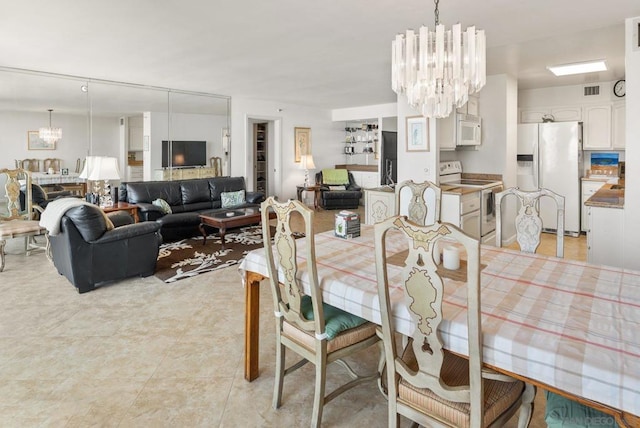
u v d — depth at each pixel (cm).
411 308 124
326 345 166
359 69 472
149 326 273
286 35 335
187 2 264
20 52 394
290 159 837
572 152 543
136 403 189
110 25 310
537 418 177
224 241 503
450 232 110
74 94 550
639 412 93
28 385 202
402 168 470
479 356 114
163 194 577
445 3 265
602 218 321
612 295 147
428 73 240
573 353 105
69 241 324
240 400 192
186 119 659
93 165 476
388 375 140
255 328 208
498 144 507
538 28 315
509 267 184
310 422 177
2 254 395
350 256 199
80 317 287
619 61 430
